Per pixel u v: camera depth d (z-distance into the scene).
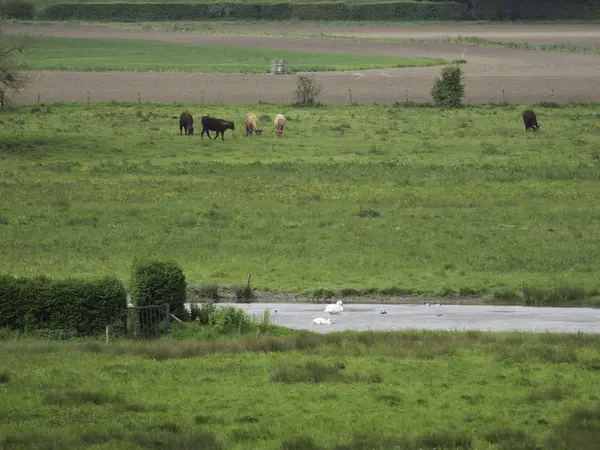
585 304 74.62
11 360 53.69
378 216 103.38
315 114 186.62
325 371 51.59
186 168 127.25
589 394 48.16
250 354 56.22
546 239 93.12
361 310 72.50
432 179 121.75
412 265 84.00
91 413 44.59
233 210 105.12
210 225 98.19
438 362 54.44
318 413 44.84
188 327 63.00
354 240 92.56
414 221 100.75
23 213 101.94
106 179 120.50
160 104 199.88
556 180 121.69
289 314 70.69
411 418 44.41
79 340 61.03
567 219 101.94
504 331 64.19
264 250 88.50
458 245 90.69
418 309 72.94
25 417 43.88
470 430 42.69
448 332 62.56
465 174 124.31
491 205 108.56
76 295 61.91
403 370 52.69
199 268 82.19
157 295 63.62
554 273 82.00
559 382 50.41
